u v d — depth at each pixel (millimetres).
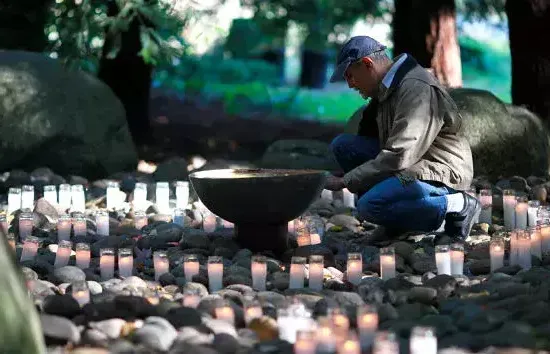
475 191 10797
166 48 13906
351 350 5496
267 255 8711
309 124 22156
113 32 13383
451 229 9133
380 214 8953
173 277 7773
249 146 18094
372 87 8844
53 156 13508
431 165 8875
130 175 13711
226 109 24594
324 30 23969
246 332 6113
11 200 11094
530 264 8055
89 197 12172
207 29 14500
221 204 8516
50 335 5809
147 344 5758
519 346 5766
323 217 10867
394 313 6504
